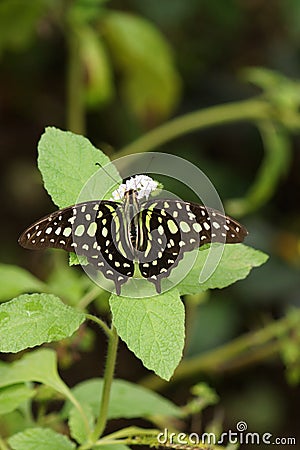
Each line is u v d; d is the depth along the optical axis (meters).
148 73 1.24
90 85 1.17
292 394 1.40
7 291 0.82
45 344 0.84
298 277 1.40
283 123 1.11
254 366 1.38
